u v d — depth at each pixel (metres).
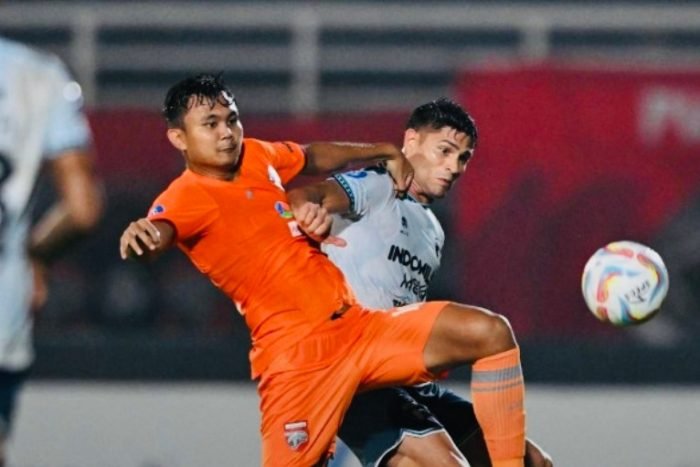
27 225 17.81
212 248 18.69
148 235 17.70
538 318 39.81
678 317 39.72
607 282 19.28
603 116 40.59
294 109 46.12
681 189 40.44
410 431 19.19
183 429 31.41
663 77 40.81
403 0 50.94
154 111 42.09
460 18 47.22
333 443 18.95
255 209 18.83
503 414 18.12
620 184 40.44
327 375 18.44
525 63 41.69
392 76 47.78
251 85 47.50
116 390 31.53
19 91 17.81
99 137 41.97
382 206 19.86
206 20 47.06
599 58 48.19
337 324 18.59
